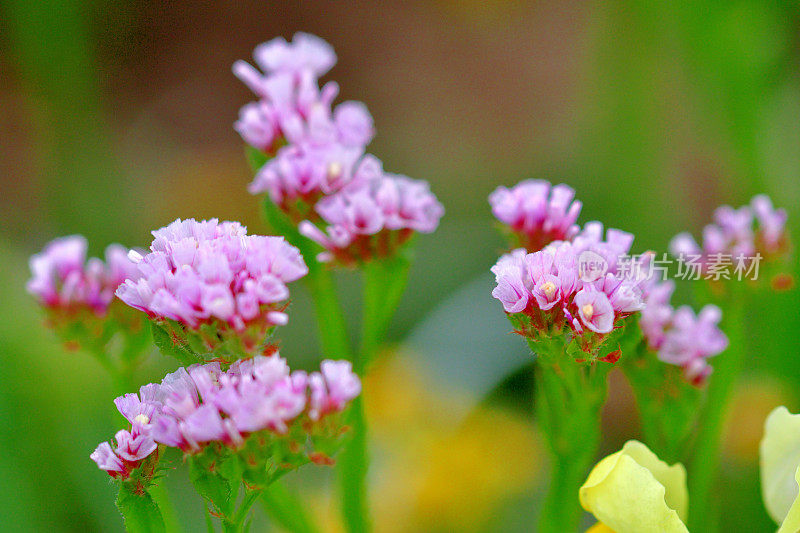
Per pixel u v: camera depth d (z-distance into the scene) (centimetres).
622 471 59
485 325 133
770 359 91
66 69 144
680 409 65
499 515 107
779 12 111
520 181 190
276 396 57
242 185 180
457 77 233
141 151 207
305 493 99
